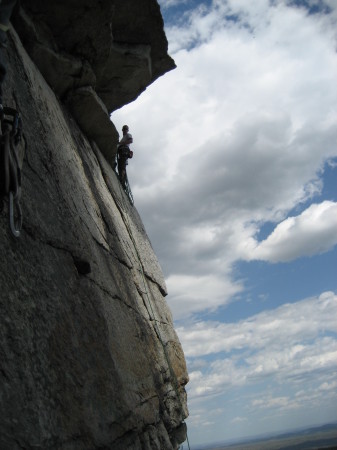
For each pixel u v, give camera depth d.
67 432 4.54
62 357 5.07
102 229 8.83
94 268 7.27
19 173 4.74
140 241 12.43
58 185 7.10
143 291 10.45
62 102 9.77
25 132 6.48
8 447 3.61
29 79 7.55
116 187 12.15
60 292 5.66
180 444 10.22
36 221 5.75
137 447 6.52
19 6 7.95
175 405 9.77
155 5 10.70
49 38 8.85
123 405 6.19
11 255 4.86
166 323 11.73
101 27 9.13
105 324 6.71
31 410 4.12
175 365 11.12
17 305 4.60
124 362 6.99
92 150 10.84
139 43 11.48
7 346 4.17
